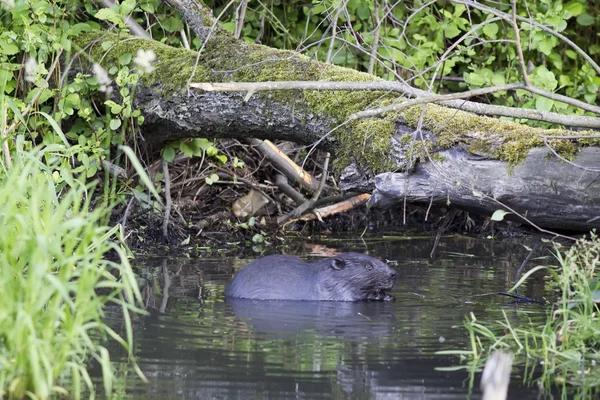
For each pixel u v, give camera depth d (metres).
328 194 16.02
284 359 7.54
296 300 10.45
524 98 14.96
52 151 11.67
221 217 15.24
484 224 15.31
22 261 7.11
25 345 6.34
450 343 8.14
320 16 16.12
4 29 11.91
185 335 8.36
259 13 15.62
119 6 12.16
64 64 12.71
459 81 16.39
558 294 10.34
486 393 6.08
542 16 14.49
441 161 9.61
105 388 6.71
